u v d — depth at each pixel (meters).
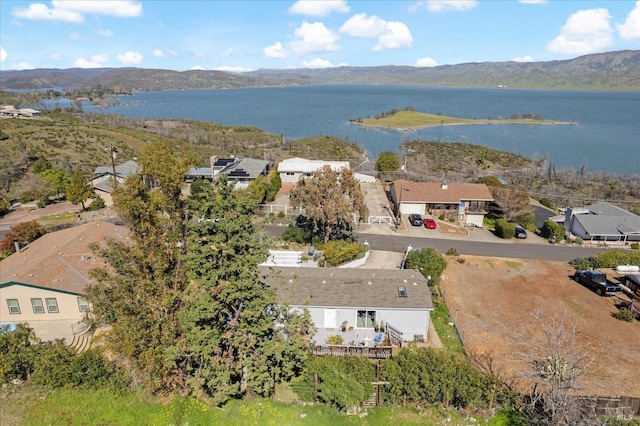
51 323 24.77
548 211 55.09
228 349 17.50
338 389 17.02
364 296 24.77
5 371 18.02
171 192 24.53
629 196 63.56
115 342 16.94
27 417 16.75
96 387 18.22
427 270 30.91
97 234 31.56
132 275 17.81
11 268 26.75
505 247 40.16
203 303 15.49
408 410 17.72
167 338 16.47
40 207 50.78
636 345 23.97
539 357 20.95
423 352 19.56
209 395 18.14
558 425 15.73
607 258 35.28
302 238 38.00
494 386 17.59
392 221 46.22
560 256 38.22
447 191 48.66
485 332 25.08
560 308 28.30
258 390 17.02
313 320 24.78
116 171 52.53
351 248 34.53
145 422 16.81
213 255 16.03
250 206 16.56
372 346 22.88
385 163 67.62
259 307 16.66
